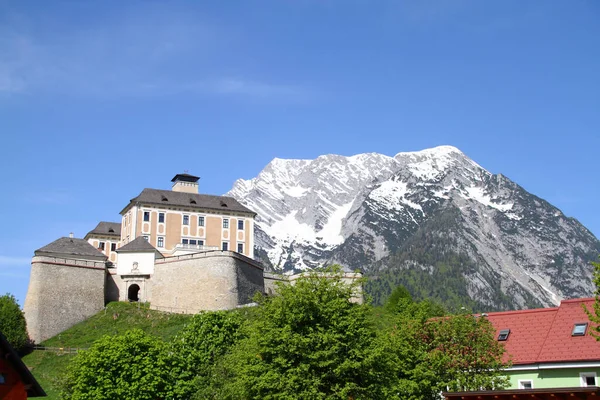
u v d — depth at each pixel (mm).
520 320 75062
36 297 142000
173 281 147000
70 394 95062
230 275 143750
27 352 133375
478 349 69375
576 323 70562
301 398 61719
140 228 170750
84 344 133500
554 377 67375
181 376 95938
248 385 64875
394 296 175625
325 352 63031
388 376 66312
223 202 181875
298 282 69438
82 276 146875
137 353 94875
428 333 73750
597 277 56844
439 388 68500
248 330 70812
